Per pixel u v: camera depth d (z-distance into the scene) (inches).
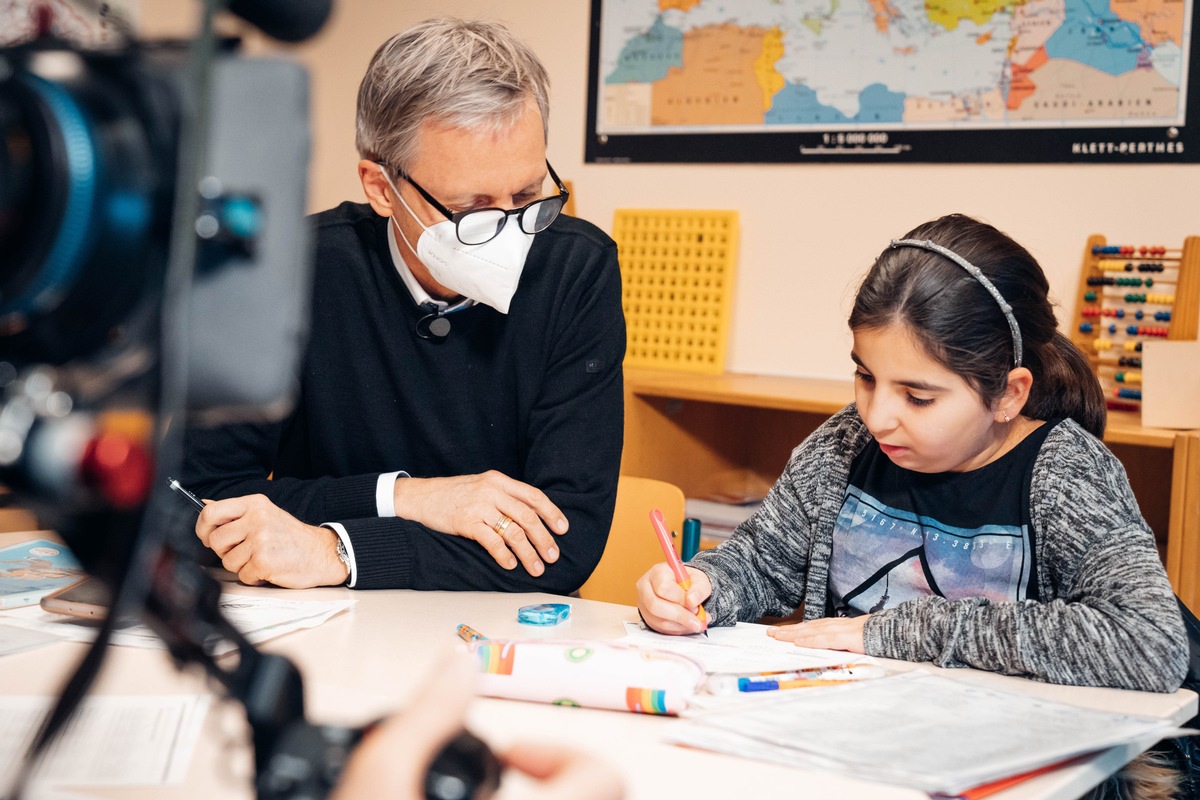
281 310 16.9
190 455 59.0
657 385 96.5
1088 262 94.7
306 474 66.2
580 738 32.6
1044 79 96.2
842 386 99.3
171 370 14.8
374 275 61.6
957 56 99.4
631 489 69.0
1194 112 90.9
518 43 55.2
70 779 27.8
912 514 53.7
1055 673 39.9
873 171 104.0
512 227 54.9
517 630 44.8
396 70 53.7
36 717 31.6
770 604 56.7
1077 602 45.0
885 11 102.0
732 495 109.8
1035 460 51.0
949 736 31.5
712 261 109.7
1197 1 90.1
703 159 111.6
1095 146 94.7
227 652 21.3
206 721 31.8
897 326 48.5
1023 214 98.3
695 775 29.8
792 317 108.7
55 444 15.0
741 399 91.7
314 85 17.2
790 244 108.3
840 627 44.4
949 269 48.8
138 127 15.9
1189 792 45.0
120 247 15.5
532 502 53.9
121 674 35.8
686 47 111.4
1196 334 88.9
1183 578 75.5
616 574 68.8
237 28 17.7
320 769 15.8
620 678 34.7
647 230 113.2
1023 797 29.0
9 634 39.8
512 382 61.7
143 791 27.3
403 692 35.9
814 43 105.3
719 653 41.9
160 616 17.5
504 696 36.0
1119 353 91.6
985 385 48.9
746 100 109.0
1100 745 31.2
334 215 63.9
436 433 62.5
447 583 51.4
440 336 61.2
